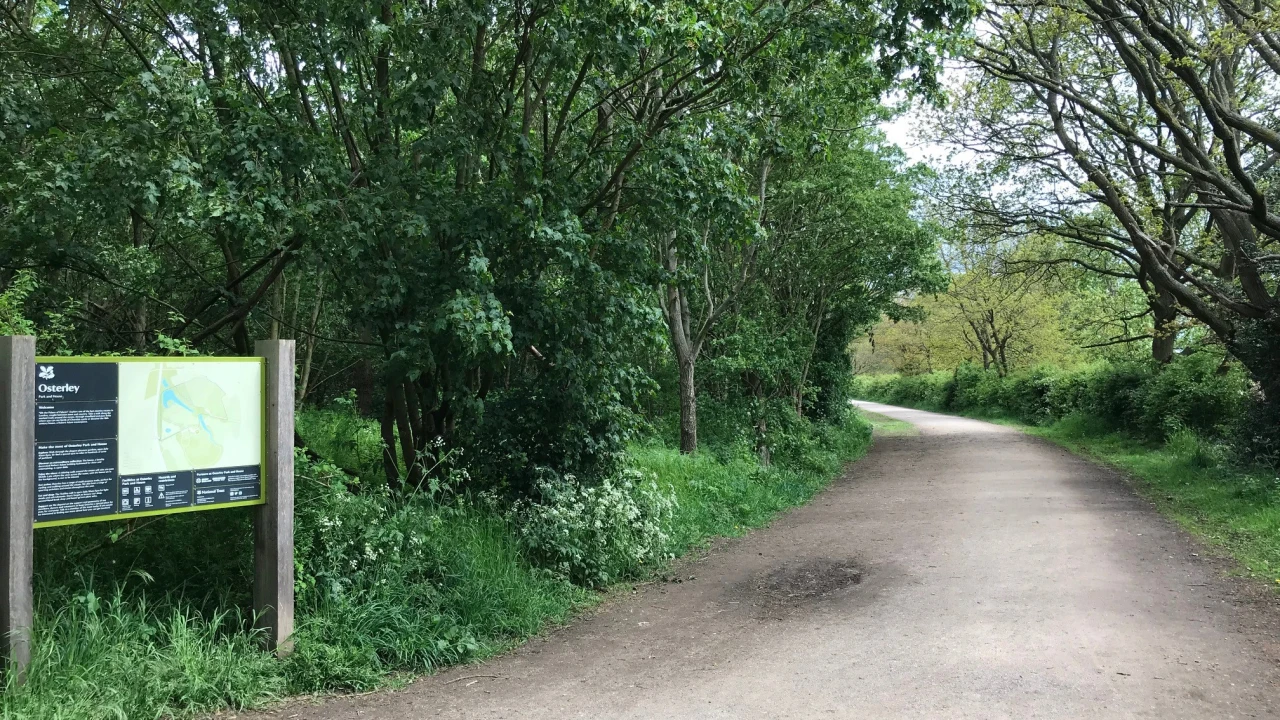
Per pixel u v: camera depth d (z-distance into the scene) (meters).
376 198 7.38
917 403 58.22
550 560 7.93
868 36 8.87
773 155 10.18
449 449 8.81
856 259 21.23
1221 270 20.31
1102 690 4.79
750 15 8.44
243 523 5.79
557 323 8.47
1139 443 22.06
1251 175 17.41
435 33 7.81
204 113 7.29
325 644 5.36
